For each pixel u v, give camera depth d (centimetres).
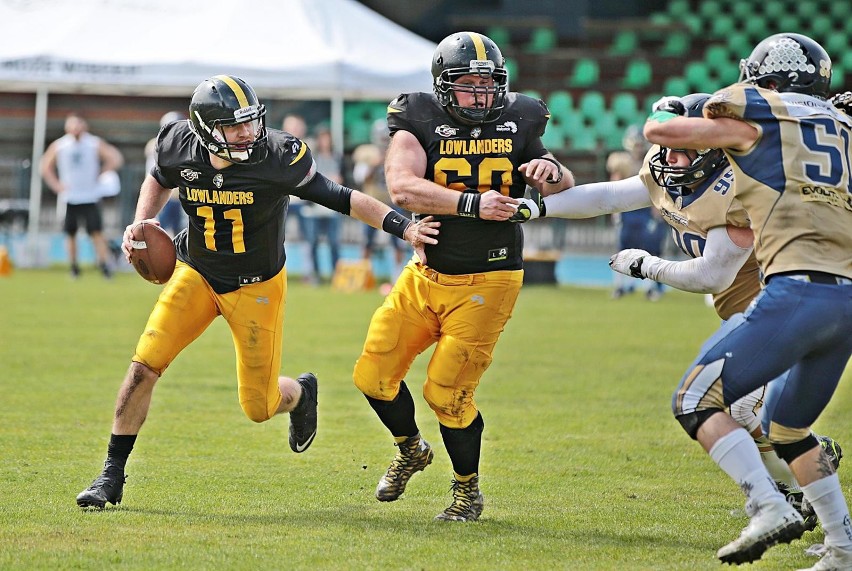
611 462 2131
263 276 1781
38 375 2945
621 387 2967
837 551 1440
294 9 6112
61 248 7969
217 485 1897
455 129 1681
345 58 5891
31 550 1477
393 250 5922
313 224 5962
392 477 1808
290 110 8694
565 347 3731
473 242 1686
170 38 5994
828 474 1456
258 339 1800
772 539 1356
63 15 6059
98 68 5869
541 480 1986
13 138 9231
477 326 1695
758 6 9575
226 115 1633
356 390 2861
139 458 2086
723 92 1433
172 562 1437
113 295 5050
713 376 1411
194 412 2531
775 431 1476
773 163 1396
